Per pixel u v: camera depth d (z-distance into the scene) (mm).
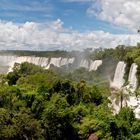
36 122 91438
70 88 121125
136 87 116500
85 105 114750
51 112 98062
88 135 94562
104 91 125375
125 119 90250
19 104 105562
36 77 146000
